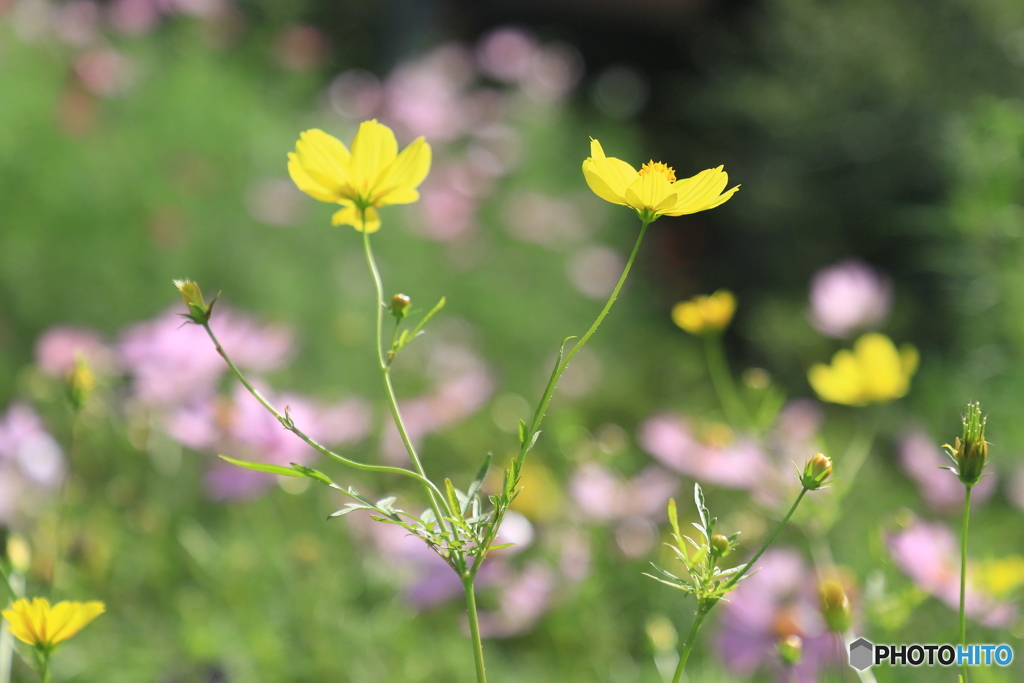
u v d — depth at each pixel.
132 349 1.69
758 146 5.45
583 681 1.62
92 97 3.71
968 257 2.22
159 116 3.86
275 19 4.86
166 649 1.54
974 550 1.63
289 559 1.74
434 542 1.09
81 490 1.74
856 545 1.73
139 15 4.22
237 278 3.38
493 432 2.58
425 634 1.78
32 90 3.64
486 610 1.75
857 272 1.73
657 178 1.11
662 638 1.37
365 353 3.02
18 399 2.55
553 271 4.27
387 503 1.09
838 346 3.57
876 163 4.70
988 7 4.34
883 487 2.01
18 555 1.24
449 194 4.10
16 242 3.17
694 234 5.57
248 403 1.56
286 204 3.66
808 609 1.36
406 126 4.39
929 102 4.45
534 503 1.79
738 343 5.11
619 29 7.50
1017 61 4.16
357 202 1.14
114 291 3.24
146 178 3.57
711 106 5.65
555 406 2.96
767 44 5.47
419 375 2.91
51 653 1.14
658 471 1.92
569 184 4.82
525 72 4.97
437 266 3.91
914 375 2.76
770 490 1.47
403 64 5.60
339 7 6.02
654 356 3.76
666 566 1.72
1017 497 1.79
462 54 4.90
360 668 1.58
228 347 1.70
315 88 4.89
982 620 1.31
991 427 1.97
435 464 2.38
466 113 4.60
